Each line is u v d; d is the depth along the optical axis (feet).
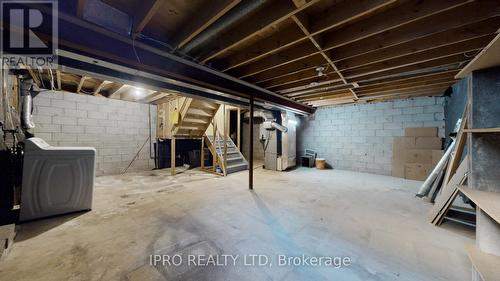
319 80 11.44
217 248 6.04
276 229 7.27
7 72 8.33
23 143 8.57
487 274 3.68
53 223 7.56
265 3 5.56
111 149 16.62
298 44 7.86
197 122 16.90
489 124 4.75
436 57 7.95
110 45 6.28
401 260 5.50
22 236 6.57
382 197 11.05
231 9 5.41
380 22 6.01
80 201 8.63
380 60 8.20
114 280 4.66
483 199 4.30
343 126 19.81
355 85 12.07
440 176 10.14
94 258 5.47
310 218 8.23
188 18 6.02
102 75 7.32
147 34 6.60
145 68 7.24
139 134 18.26
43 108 13.48
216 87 10.03
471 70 4.92
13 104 9.64
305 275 4.92
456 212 8.44
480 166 4.94
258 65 9.18
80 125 14.99
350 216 8.45
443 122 14.73
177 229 7.22
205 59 7.72
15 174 8.47
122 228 7.25
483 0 5.43
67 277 4.73
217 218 8.19
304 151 22.63
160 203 9.92
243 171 19.19
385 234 6.94
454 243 6.36
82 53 5.86
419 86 12.76
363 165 18.65
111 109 16.53
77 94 14.84
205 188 12.80
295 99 17.02
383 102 17.47
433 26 6.16
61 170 8.17
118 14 5.64
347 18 5.45
